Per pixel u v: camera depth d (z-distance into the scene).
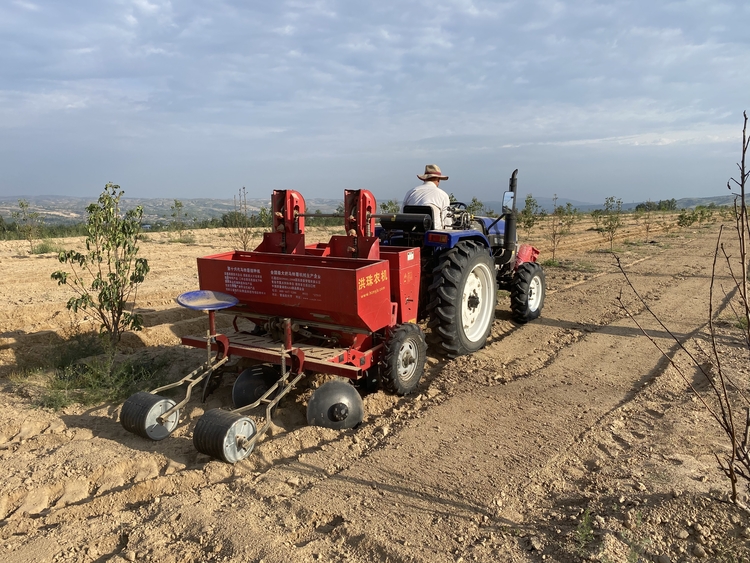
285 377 4.04
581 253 15.71
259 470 3.54
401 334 4.62
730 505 2.80
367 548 2.65
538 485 3.26
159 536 2.77
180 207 27.98
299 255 4.88
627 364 5.59
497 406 4.51
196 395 4.76
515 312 7.32
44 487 3.29
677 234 21.75
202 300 4.21
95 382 4.74
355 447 3.79
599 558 2.46
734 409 4.28
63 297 9.16
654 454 3.57
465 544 2.68
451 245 5.59
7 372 5.43
